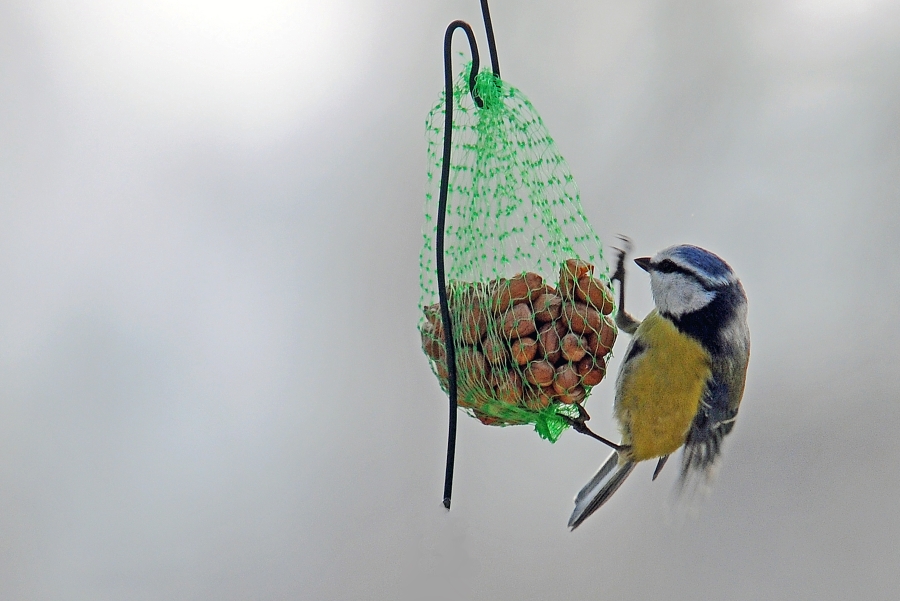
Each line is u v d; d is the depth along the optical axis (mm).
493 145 3535
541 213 3572
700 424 3645
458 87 3645
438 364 3381
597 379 3160
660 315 3623
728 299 3602
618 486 3727
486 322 3186
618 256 3992
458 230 3625
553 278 3498
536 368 3102
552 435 3396
